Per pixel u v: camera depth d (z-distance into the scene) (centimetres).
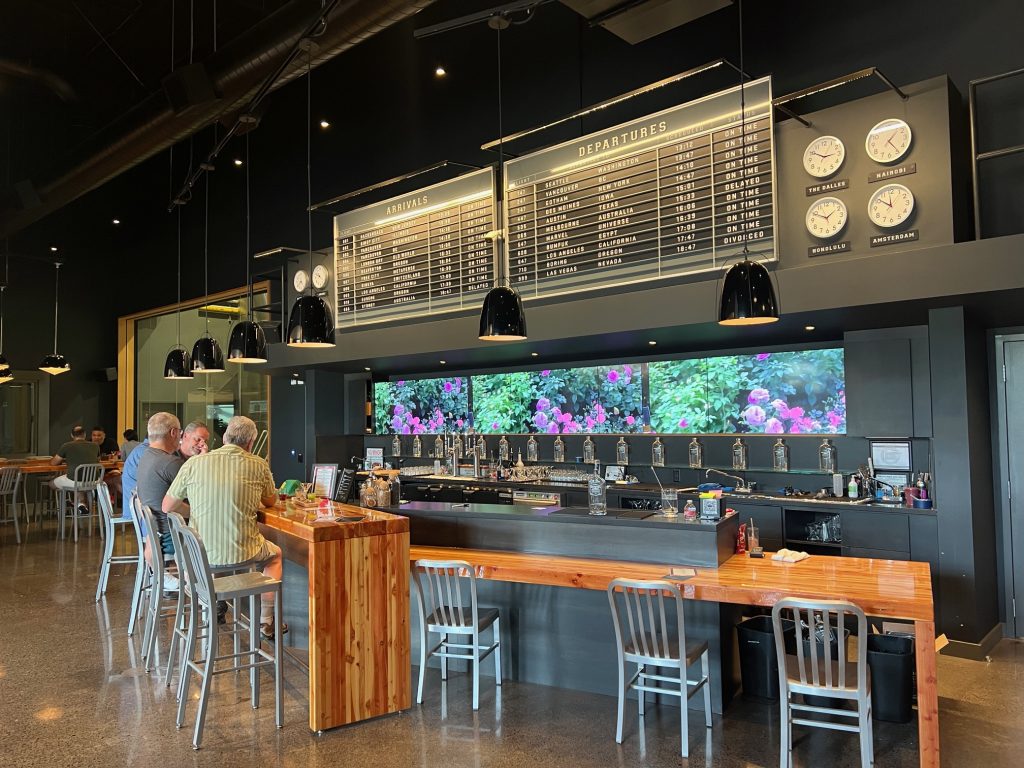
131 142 704
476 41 723
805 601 300
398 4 460
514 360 732
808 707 305
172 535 393
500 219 632
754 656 388
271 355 848
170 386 1198
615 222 549
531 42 683
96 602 588
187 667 355
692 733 343
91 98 970
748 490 577
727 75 565
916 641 300
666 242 522
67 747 330
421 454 867
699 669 372
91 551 814
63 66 928
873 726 351
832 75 522
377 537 369
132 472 582
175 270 1152
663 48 599
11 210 880
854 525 500
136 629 512
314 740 338
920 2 489
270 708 377
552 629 413
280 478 977
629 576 362
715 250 499
